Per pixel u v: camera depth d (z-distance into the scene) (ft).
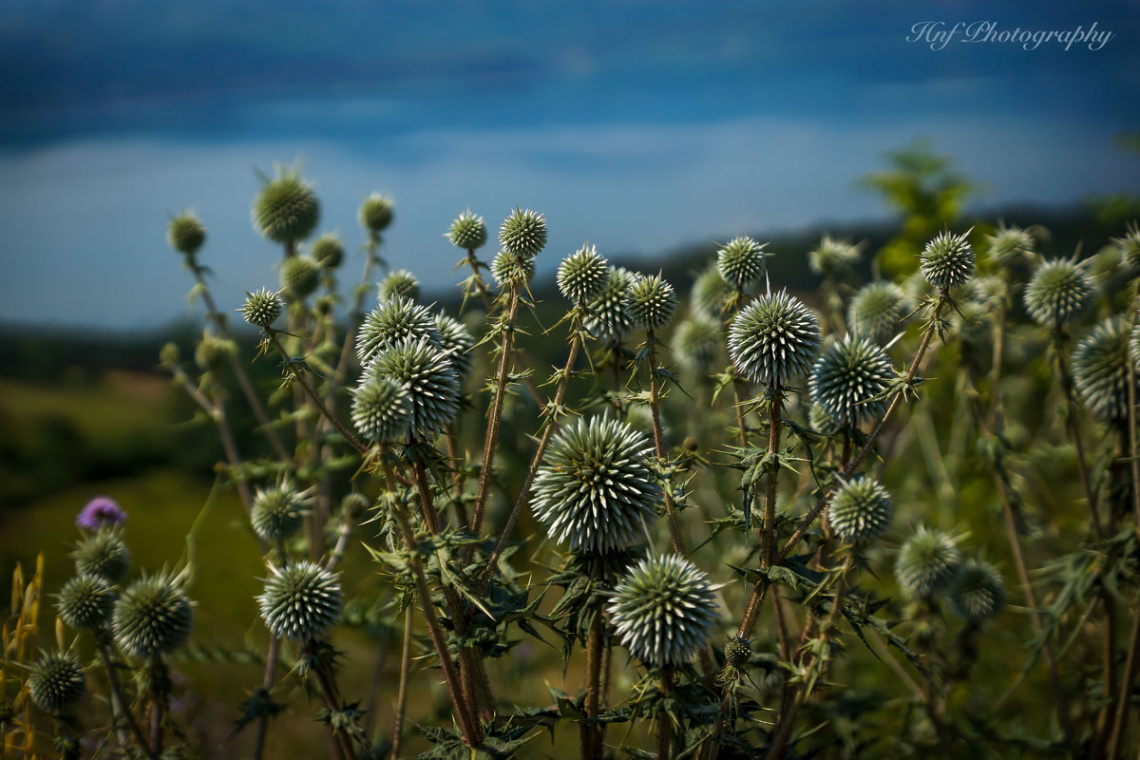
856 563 1.79
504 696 2.42
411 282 2.21
